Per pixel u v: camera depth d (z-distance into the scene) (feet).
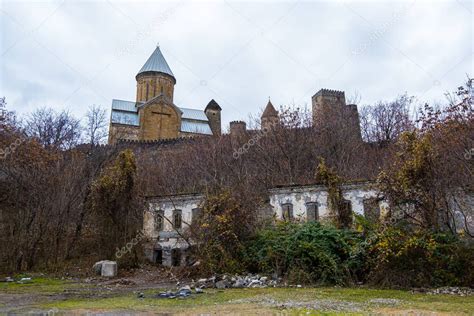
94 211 69.21
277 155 107.76
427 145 46.14
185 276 54.54
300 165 106.73
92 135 123.75
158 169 109.29
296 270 47.52
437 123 55.47
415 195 45.52
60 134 120.67
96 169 89.66
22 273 62.39
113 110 201.98
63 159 83.30
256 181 84.43
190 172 108.06
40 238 68.85
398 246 42.96
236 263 52.08
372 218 55.21
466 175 46.47
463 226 48.52
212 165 106.73
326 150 111.96
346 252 47.57
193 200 73.20
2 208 70.23
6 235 67.56
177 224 72.95
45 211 70.13
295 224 54.80
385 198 50.11
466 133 48.29
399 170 47.50
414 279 42.16
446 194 46.83
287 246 49.93
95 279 55.36
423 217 45.65
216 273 51.39
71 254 72.38
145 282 51.75
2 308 30.17
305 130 118.93
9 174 72.28
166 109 202.49
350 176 92.27
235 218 55.06
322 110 138.92
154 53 224.53
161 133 198.59
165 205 74.79
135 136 192.44
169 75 219.41
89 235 74.38
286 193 67.41
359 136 128.77
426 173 45.24
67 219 73.00
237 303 31.63
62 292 41.24
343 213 61.26
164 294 37.19
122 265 63.77
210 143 121.29
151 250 71.77
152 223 74.08
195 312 27.30
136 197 70.59
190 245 60.95
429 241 42.50
